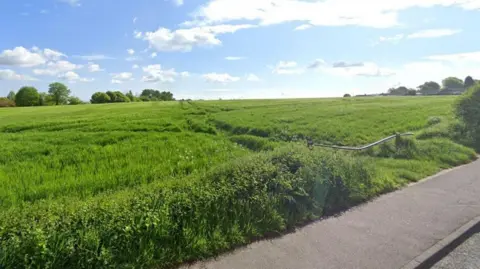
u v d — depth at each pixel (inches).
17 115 1250.6
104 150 453.1
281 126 721.0
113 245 139.2
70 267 127.7
